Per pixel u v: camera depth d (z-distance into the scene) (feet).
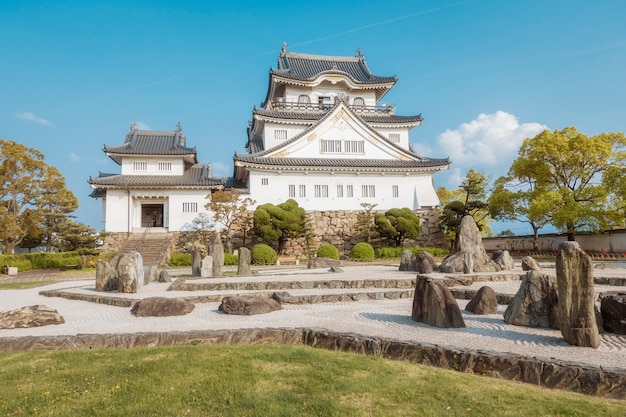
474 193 138.51
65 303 50.24
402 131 167.43
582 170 118.62
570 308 25.13
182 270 103.09
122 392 18.60
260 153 139.74
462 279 54.80
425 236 142.41
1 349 26.30
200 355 23.67
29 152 122.93
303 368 21.40
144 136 147.33
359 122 149.79
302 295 45.65
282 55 184.44
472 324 31.63
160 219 156.15
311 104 163.84
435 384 19.19
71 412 16.75
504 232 185.16
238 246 131.95
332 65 187.52
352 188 143.33
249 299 38.58
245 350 24.79
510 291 47.11
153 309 38.01
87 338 27.02
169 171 139.54
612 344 24.94
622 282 53.16
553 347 24.22
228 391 18.45
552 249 133.49
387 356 24.17
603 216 112.98
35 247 151.74
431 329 29.68
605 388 18.45
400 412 16.44
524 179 130.82
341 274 69.46
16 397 18.25
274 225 121.80
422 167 144.36
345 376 20.24
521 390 18.61
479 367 21.35
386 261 115.34
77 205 131.64
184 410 16.80
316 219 139.13
